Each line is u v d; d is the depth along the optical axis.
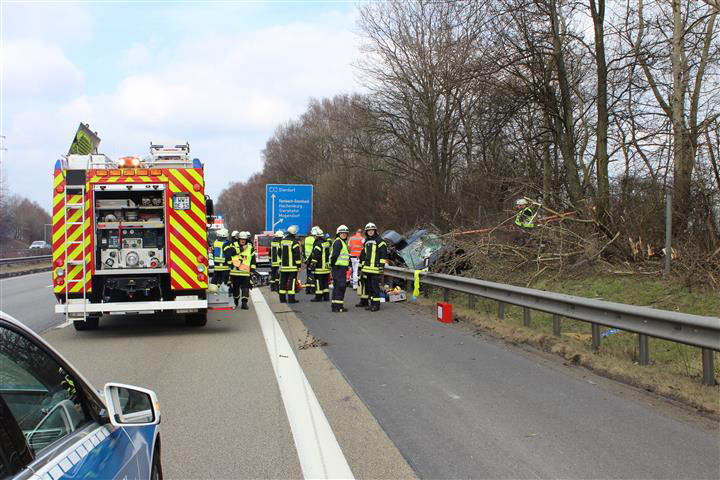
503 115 19.03
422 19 29.58
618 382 7.32
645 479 4.46
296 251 17.06
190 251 11.28
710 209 12.38
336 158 52.88
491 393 6.86
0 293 22.22
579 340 9.59
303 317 13.70
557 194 16.39
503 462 4.83
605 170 16.33
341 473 4.63
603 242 14.34
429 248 17.50
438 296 16.59
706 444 5.18
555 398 6.64
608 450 5.05
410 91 31.03
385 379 7.58
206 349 9.83
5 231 79.69
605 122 16.69
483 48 18.80
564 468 4.69
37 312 15.81
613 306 8.03
